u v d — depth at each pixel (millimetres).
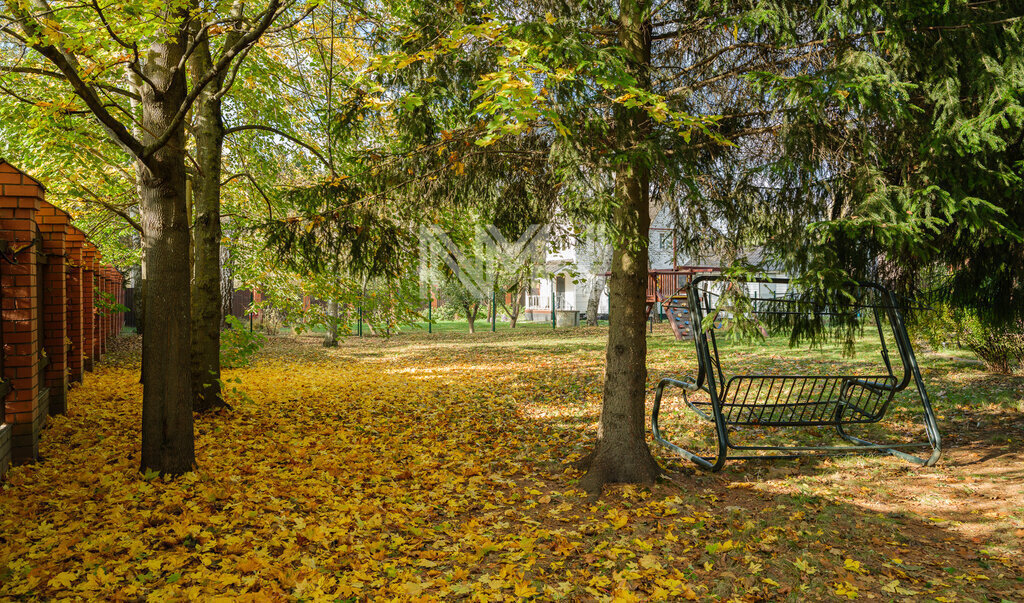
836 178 4746
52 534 3631
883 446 5473
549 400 9141
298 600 2887
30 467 5062
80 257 9750
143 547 3389
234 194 12867
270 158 11898
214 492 4359
